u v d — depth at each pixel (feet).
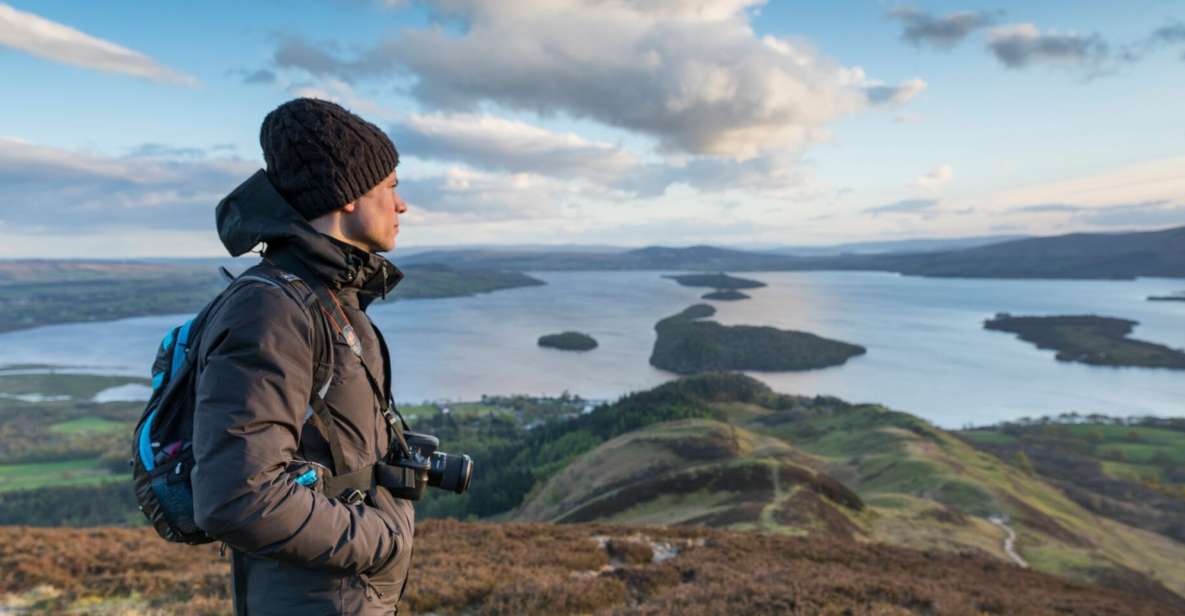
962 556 73.51
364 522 5.64
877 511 236.43
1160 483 538.88
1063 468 579.48
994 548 198.90
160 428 5.76
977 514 283.79
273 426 5.20
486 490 424.05
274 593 5.81
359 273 6.36
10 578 30.37
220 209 6.21
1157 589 172.04
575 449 528.63
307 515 5.17
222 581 31.71
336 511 5.46
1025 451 637.30
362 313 6.61
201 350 5.56
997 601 37.78
